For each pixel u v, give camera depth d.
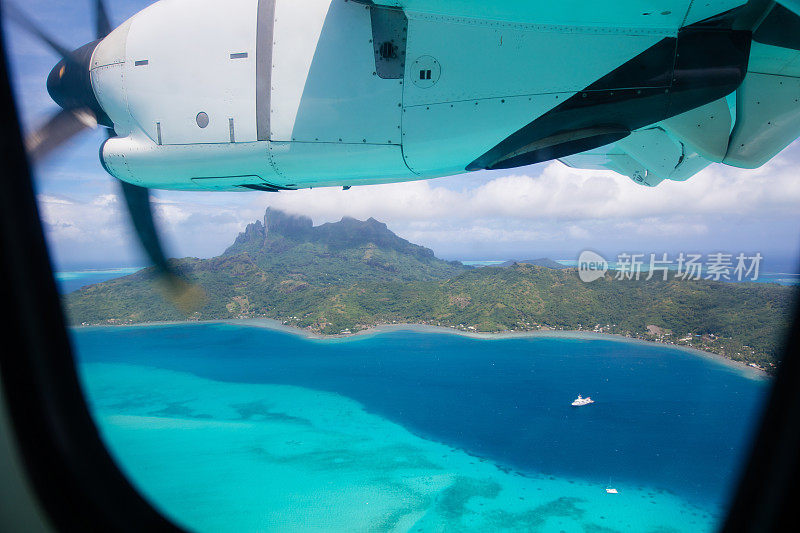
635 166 9.62
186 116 5.87
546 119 5.35
